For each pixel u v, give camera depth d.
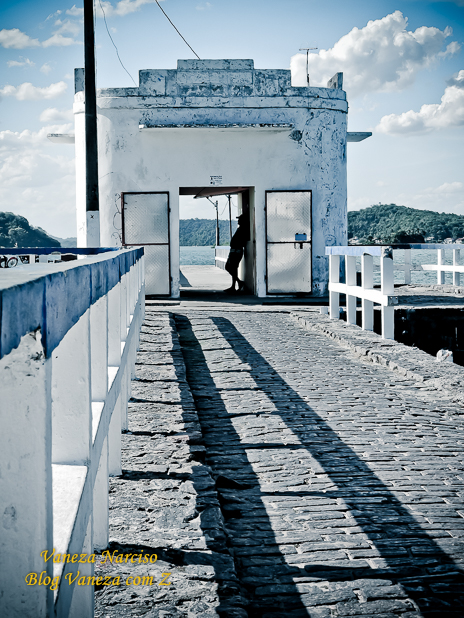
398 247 18.03
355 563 2.89
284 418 5.41
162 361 7.19
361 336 9.51
